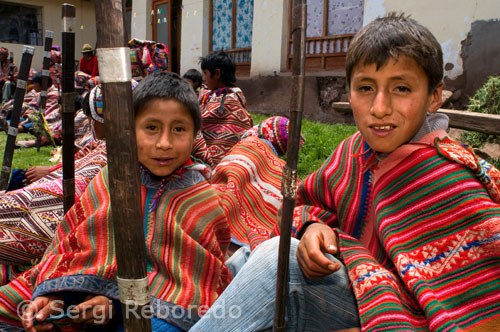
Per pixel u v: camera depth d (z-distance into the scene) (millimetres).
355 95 1305
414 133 1324
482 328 1168
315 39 9164
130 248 913
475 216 1192
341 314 1353
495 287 1175
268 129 3711
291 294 1329
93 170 2178
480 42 6375
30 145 7359
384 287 1203
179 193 1810
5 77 12680
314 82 9094
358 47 1264
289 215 1145
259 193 3244
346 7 8656
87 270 1575
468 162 1229
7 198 2033
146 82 1675
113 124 862
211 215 1870
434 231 1237
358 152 1504
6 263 2037
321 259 1235
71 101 1803
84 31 19078
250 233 2639
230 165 3270
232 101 4434
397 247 1262
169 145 1639
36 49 18734
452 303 1188
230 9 11094
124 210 895
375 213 1358
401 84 1233
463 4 6500
